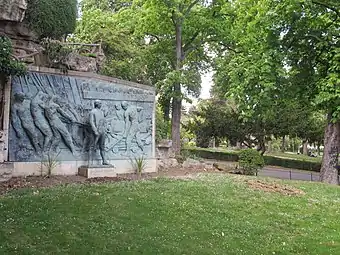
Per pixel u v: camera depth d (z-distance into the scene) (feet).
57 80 43.34
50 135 42.09
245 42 67.31
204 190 39.45
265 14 55.26
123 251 21.77
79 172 44.04
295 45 56.70
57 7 45.91
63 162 43.04
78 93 44.98
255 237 26.81
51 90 42.75
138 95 51.85
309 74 56.65
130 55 70.33
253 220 30.96
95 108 45.44
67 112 43.70
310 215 34.04
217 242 24.94
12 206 27.84
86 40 67.87
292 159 124.47
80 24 75.10
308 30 55.52
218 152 134.31
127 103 50.31
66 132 43.39
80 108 44.96
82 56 49.65
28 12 43.47
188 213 30.71
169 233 25.54
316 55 55.93
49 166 41.29
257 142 126.72
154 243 23.32
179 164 63.05
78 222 25.79
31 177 39.70
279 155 147.23
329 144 58.18
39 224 24.63
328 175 57.77
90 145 45.14
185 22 78.18
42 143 41.65
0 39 36.99
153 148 53.78
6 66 36.65
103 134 45.42
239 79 54.75
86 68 48.91
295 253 24.20
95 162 45.34
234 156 130.82
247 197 38.40
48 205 28.84
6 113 38.86
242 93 53.26
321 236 28.12
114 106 48.88
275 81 51.57
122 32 71.82
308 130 111.96
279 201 38.14
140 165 49.67
